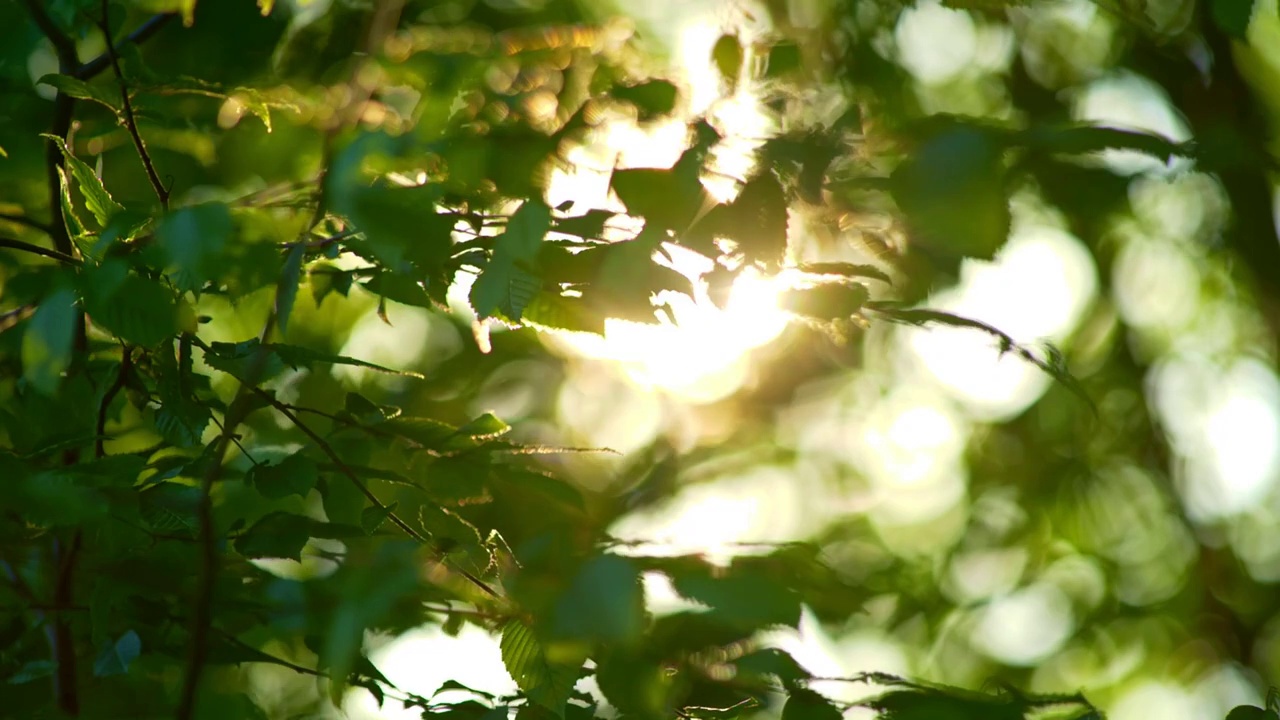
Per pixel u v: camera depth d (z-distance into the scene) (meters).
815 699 2.94
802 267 2.94
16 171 3.48
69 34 3.37
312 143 3.50
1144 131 2.76
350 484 3.09
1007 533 9.76
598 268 2.91
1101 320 9.62
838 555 9.23
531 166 2.93
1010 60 7.32
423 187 2.80
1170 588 9.96
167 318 2.89
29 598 3.17
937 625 9.09
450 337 7.38
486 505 3.08
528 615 2.84
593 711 3.07
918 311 2.97
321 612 3.01
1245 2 2.94
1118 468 9.86
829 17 3.43
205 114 3.50
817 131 2.88
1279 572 9.85
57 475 2.97
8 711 3.23
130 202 3.42
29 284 3.35
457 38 3.25
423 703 3.13
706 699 2.98
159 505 3.00
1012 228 2.73
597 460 7.69
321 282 3.19
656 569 2.73
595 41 3.10
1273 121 7.13
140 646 3.12
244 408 2.96
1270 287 8.79
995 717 2.89
